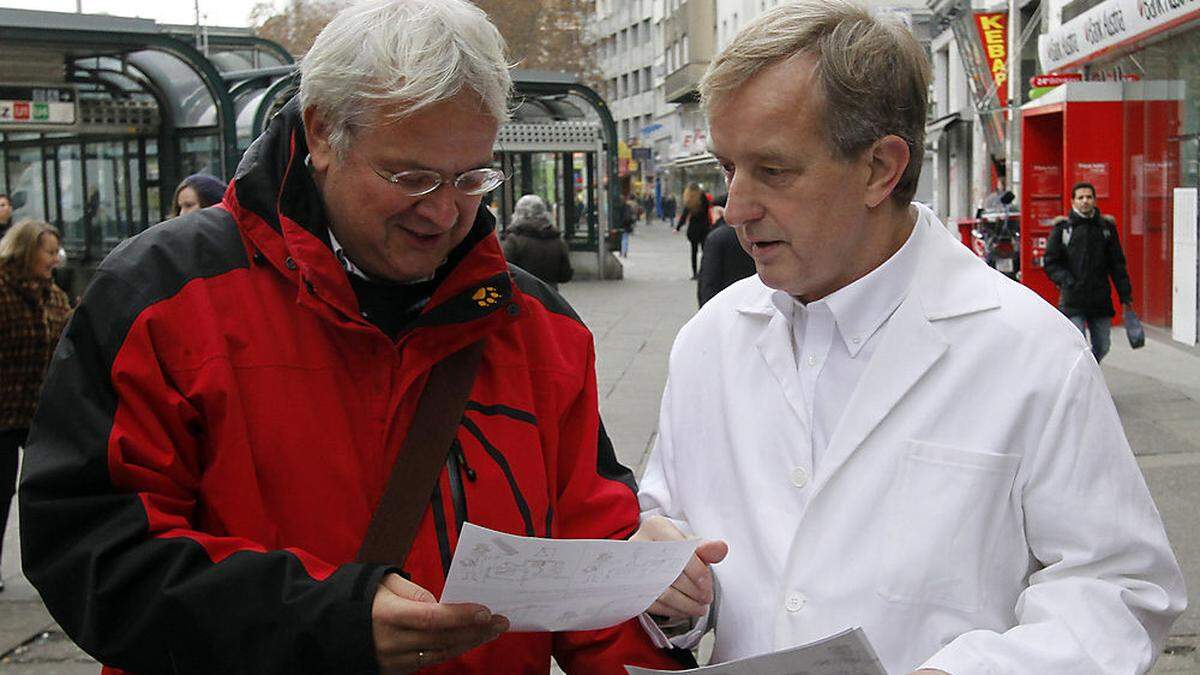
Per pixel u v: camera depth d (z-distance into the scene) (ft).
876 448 6.35
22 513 6.04
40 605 18.47
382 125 6.08
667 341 46.60
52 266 19.21
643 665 6.95
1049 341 6.24
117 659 5.96
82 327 6.28
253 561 5.86
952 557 6.10
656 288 70.74
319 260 6.36
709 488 7.03
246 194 6.60
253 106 60.90
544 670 7.09
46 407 6.17
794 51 6.08
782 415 6.70
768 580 6.52
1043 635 5.86
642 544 5.85
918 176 6.41
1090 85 45.98
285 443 6.33
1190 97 41.63
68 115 58.54
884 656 6.15
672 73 199.21
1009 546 6.21
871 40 6.10
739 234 6.46
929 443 6.24
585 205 75.51
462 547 5.26
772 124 6.08
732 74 6.18
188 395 6.23
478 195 6.45
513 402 6.92
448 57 6.05
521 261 38.24
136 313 6.24
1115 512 6.04
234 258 6.56
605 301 63.52
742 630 6.62
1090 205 33.06
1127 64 47.70
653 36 244.63
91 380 6.17
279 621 5.70
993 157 79.66
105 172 64.13
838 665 5.58
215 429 6.24
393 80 5.99
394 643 5.64
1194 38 40.86
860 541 6.28
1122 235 46.37
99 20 56.03
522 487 6.78
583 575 5.78
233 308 6.45
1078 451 6.08
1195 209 38.83
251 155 6.77
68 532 5.99
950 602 6.11
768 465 6.70
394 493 6.43
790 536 6.48
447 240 6.51
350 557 6.39
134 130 61.05
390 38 6.05
